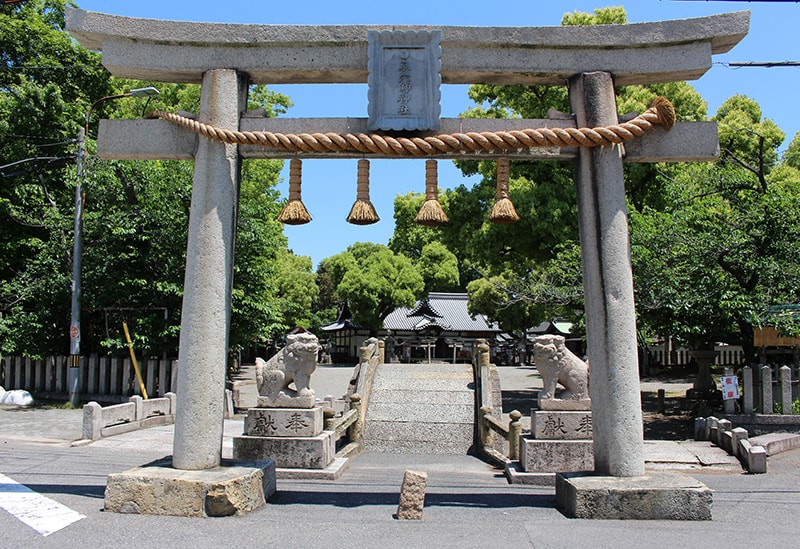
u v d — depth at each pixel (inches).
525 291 749.9
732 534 234.8
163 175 690.2
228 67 283.0
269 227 777.6
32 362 745.0
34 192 789.9
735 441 433.4
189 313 271.6
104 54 279.9
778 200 541.3
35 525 234.5
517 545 219.3
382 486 340.8
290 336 389.4
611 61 283.3
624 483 258.4
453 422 527.8
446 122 280.7
